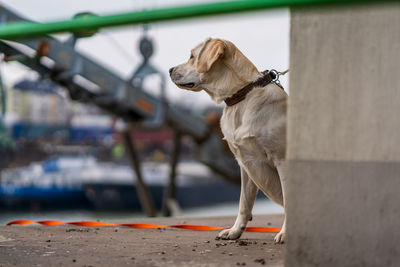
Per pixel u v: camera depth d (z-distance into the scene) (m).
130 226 5.02
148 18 2.30
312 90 2.45
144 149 72.69
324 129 2.42
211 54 3.43
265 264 2.86
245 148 3.50
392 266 2.28
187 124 19.50
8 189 36.47
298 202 2.46
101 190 36.16
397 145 2.29
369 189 2.34
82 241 3.86
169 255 3.19
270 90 3.44
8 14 13.61
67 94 17.45
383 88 2.32
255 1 2.15
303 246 2.45
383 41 2.32
